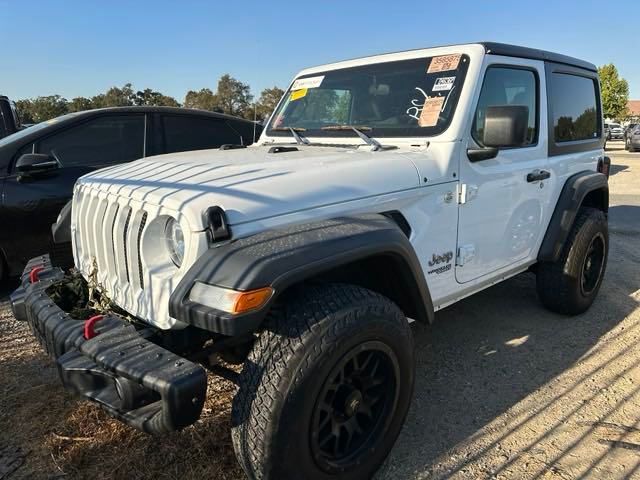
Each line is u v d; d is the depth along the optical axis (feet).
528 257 12.53
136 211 7.48
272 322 6.88
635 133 90.84
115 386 6.60
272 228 7.03
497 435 9.07
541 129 12.23
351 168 8.41
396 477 8.05
